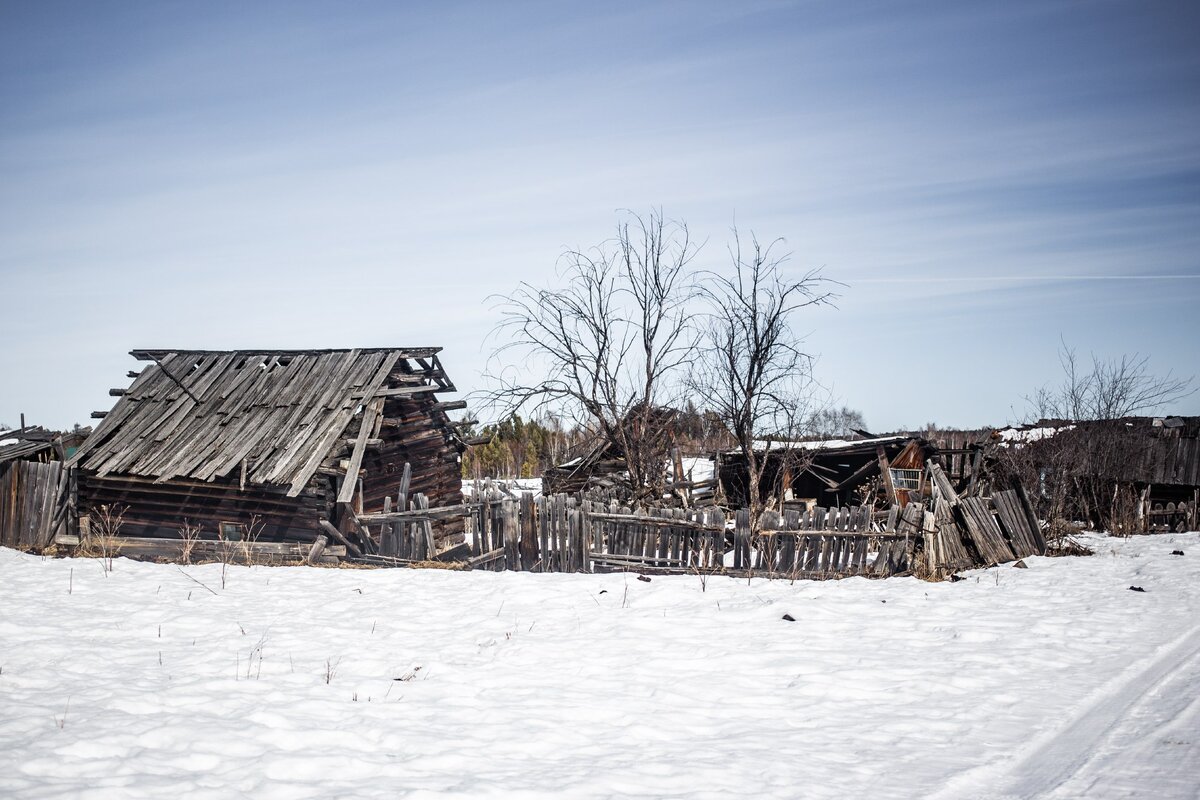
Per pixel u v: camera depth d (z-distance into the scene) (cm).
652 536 1550
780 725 681
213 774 558
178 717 680
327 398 1956
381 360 2027
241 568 1606
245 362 2208
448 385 2088
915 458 2956
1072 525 2334
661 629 1042
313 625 1085
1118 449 2634
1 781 529
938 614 1109
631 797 520
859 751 612
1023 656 881
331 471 1766
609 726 682
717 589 1303
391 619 1129
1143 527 2311
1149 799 500
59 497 1911
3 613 1126
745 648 940
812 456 2830
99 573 1494
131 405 2175
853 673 827
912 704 730
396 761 591
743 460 2822
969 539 1580
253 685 786
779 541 1502
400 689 787
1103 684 772
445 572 1509
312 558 1675
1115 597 1223
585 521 1568
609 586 1324
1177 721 647
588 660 898
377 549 1717
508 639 1003
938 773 562
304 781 549
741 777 557
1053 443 2659
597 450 2614
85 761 576
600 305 2236
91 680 800
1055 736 636
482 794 520
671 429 2438
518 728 670
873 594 1253
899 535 1475
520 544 1622
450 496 2181
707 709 728
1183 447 2614
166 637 1006
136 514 1975
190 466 1891
